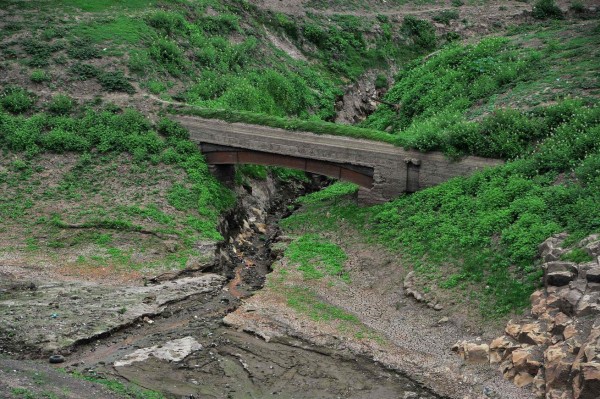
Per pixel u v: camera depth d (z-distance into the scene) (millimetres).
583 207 34562
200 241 42969
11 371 27266
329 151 45594
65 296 35750
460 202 40188
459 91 53750
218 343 32500
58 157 49031
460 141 43094
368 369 30641
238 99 58312
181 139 50438
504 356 29828
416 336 33062
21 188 46406
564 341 28016
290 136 46844
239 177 52156
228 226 47250
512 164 40656
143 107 52594
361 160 44656
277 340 32906
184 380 29250
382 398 28438
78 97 53312
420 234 39875
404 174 43719
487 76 53719
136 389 27953
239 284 39875
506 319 32156
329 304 36312
